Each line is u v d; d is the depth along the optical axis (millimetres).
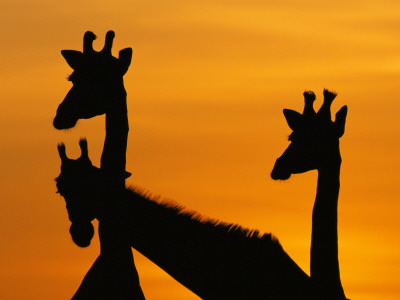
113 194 29703
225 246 29453
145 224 29719
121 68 30703
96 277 29594
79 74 30594
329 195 29578
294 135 30000
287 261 29328
